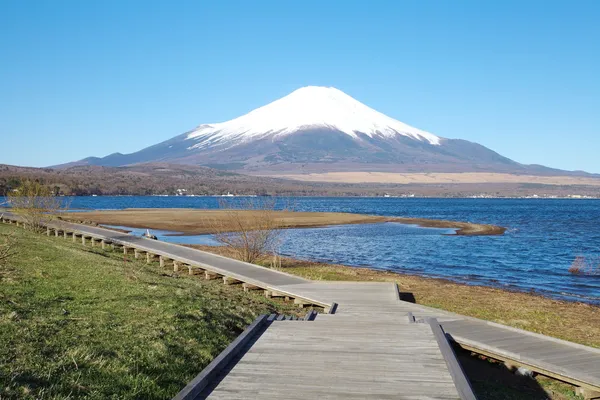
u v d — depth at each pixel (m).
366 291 13.55
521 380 8.38
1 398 5.14
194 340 8.01
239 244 20.77
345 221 51.84
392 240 35.72
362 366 6.38
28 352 6.40
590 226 53.47
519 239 37.31
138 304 9.34
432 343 7.43
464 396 5.17
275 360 6.62
